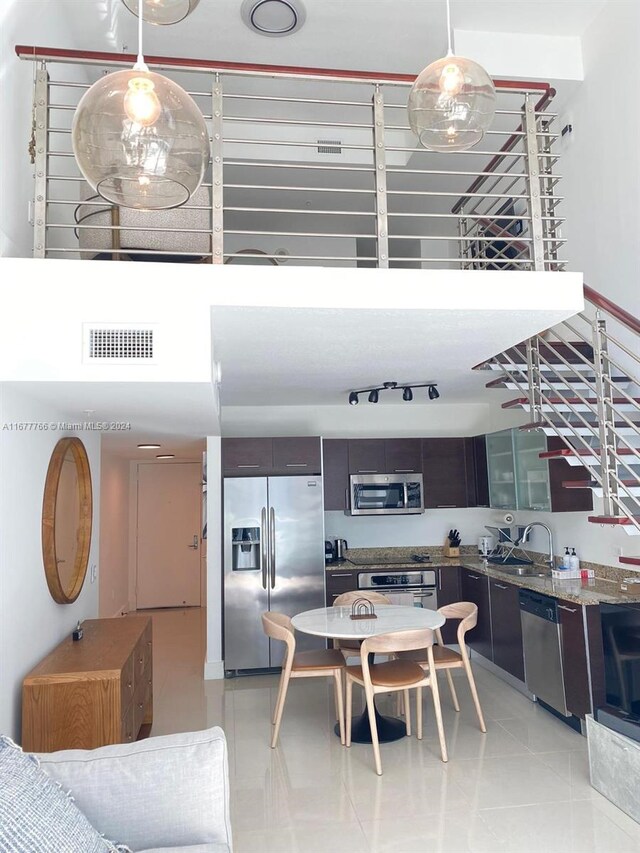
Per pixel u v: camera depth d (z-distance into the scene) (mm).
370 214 2932
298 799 3148
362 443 6230
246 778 3400
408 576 5840
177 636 7027
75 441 3715
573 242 5086
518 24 4793
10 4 2750
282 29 4684
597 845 2682
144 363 2490
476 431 6703
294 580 5574
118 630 3627
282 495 5637
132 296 2514
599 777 3152
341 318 2865
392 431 6559
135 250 2775
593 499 4641
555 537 5273
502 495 5625
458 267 6582
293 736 4004
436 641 5727
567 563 4750
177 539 9141
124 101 1469
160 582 9055
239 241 6777
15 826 1385
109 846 1646
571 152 5109
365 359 3928
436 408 6664
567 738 3863
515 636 4699
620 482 3398
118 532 7969
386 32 4793
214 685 5172
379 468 6238
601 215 4711
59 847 1430
